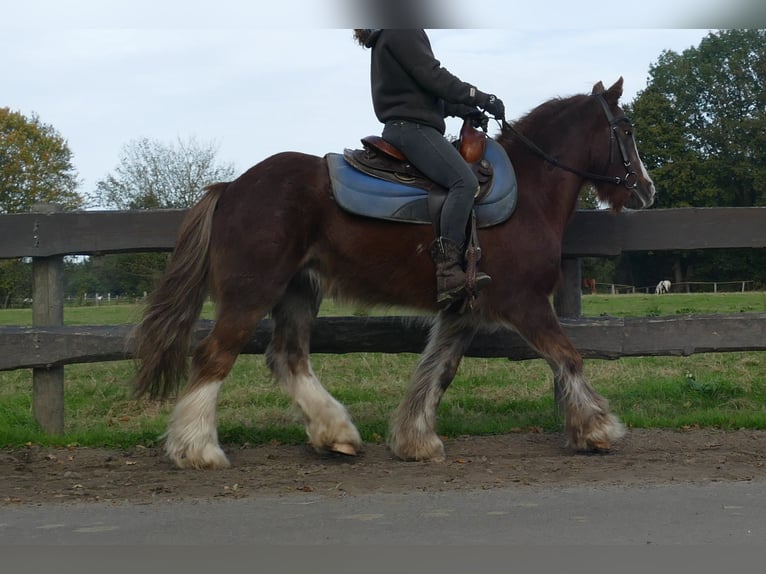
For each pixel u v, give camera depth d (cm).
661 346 696
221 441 648
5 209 5462
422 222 570
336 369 1018
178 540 397
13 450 623
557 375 584
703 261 4950
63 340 680
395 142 573
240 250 555
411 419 591
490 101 571
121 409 816
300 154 586
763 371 980
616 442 625
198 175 3284
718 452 589
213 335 560
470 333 610
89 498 481
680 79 5084
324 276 584
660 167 5066
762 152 4938
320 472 545
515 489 489
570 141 623
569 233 705
